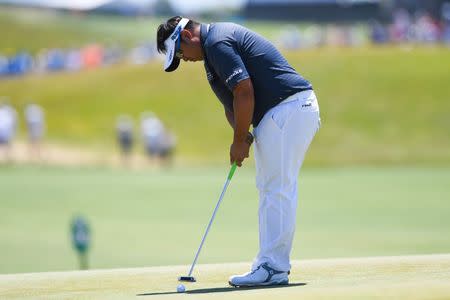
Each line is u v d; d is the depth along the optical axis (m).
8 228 69.75
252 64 21.12
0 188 107.19
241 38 21.20
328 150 165.88
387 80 197.25
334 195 94.50
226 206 84.62
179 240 61.06
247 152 21.22
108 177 126.88
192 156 168.38
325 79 198.62
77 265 49.56
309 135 21.45
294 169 21.48
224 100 22.23
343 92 192.75
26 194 98.56
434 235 60.78
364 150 165.12
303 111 21.19
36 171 140.62
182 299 18.00
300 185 109.69
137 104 198.75
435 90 192.25
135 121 190.38
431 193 95.12
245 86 20.69
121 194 98.06
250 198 92.00
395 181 114.12
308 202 87.31
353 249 53.53
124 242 60.12
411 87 194.00
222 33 21.09
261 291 18.75
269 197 21.42
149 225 70.56
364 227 66.50
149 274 24.97
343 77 199.25
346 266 25.12
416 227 66.00
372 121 179.62
